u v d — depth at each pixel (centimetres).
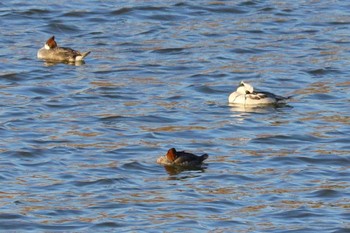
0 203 2745
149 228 2591
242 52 4366
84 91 3816
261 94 3659
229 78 4003
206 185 2892
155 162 3059
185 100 3728
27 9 4909
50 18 4809
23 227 2606
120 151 3156
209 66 4162
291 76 4025
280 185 2900
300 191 2858
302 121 3475
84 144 3222
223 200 2781
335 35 4622
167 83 3938
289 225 2625
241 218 2669
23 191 2834
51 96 3762
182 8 4969
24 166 3027
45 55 4238
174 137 3312
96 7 4975
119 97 3750
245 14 4931
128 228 2591
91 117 3506
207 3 5038
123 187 2869
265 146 3228
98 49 4422
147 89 3856
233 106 3650
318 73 4069
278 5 5059
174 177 2945
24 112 3553
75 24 4753
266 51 4381
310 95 3781
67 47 4372
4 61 4197
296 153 3158
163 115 3534
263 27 4728
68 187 2866
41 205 2738
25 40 4528
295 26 4750
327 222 2648
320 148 3209
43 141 3241
